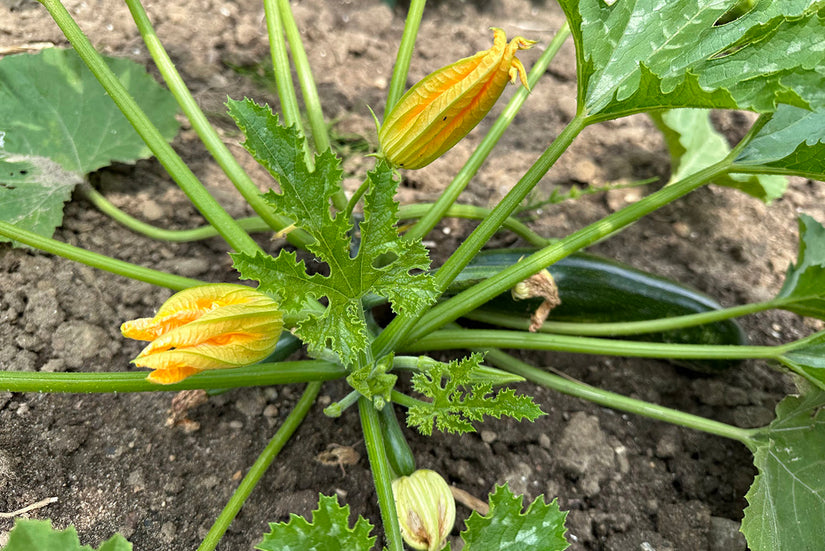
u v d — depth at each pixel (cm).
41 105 59
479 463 52
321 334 37
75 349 51
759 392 59
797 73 38
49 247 42
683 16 43
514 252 57
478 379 39
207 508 47
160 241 59
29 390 37
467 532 36
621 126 79
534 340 48
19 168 56
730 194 75
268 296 36
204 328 34
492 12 89
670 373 60
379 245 35
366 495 49
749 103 39
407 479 44
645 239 70
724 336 57
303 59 53
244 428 51
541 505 36
